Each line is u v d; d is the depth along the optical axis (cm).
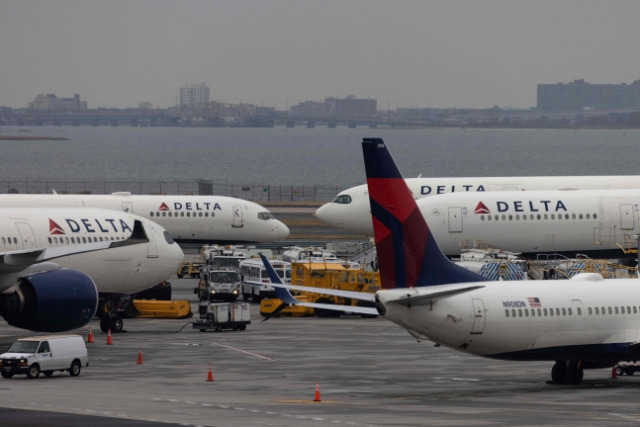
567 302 17100
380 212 16175
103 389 16312
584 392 16250
